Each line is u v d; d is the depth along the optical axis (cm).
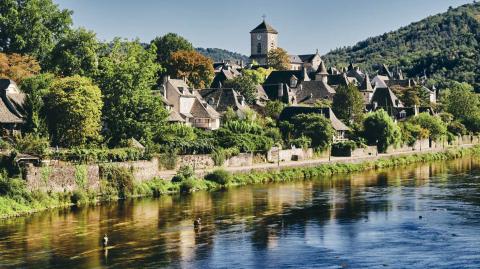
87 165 9575
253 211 8812
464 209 8762
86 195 9425
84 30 13888
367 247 6794
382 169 14412
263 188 11069
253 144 13175
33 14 15450
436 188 10862
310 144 14888
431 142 18725
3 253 6681
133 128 11662
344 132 16650
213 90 18112
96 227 7831
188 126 13312
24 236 7375
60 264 6316
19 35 15212
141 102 11812
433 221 7994
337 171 13562
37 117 10825
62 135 11075
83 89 11188
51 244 7031
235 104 17612
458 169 14212
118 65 11900
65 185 9269
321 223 8000
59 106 11031
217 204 9369
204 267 6194
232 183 11444
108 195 9669
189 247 6900
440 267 6053
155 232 7588
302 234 7431
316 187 11200
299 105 19412
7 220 8194
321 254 6562
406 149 17425
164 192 10325
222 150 12294
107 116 11681
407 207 8969
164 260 6425
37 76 12294
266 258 6456
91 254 6650
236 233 7506
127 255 6606
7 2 15450
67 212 8706
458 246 6756
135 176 10206
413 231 7469
